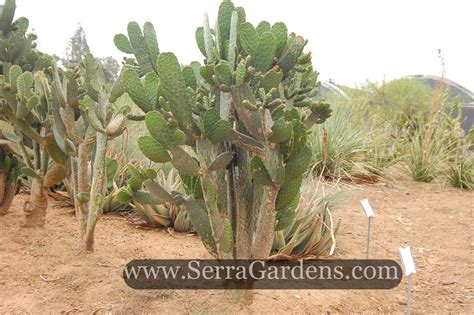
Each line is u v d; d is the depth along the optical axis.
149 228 3.56
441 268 3.12
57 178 2.96
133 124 5.42
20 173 3.46
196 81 2.30
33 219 3.13
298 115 2.02
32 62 3.40
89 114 2.53
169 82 1.90
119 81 2.56
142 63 2.31
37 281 2.48
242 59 1.89
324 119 2.27
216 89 2.14
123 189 2.24
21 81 2.56
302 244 3.12
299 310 2.33
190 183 2.36
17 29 3.35
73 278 2.53
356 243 3.54
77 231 3.22
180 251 3.05
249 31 1.94
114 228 3.48
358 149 6.02
